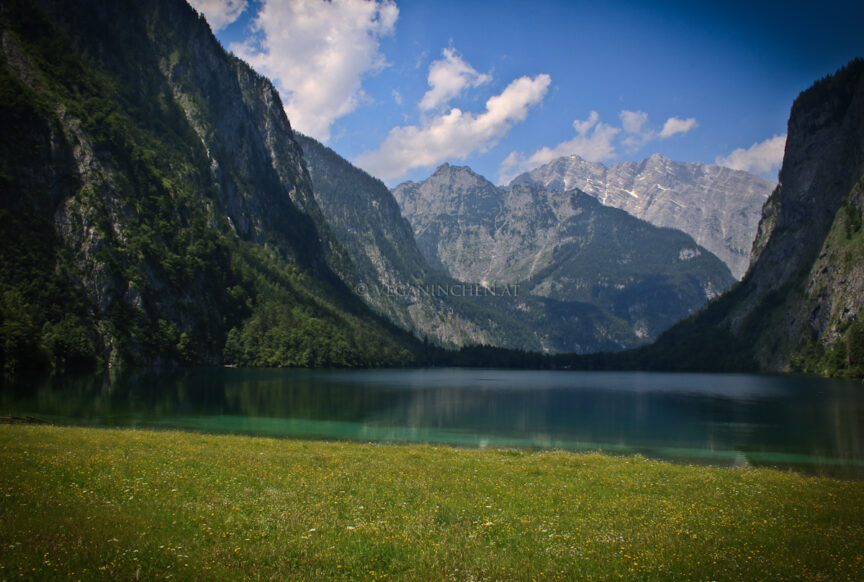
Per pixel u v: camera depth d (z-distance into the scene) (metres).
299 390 140.00
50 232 168.12
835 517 27.03
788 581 17.86
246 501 24.73
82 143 192.25
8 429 45.34
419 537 20.78
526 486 32.34
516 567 17.91
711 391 168.50
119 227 190.00
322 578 16.53
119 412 82.94
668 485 34.62
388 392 148.50
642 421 95.75
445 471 37.00
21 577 14.82
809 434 81.12
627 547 20.39
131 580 15.33
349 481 31.12
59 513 20.59
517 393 158.25
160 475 29.22
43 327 146.50
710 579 17.66
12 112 171.62
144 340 177.25
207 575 16.11
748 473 42.84
